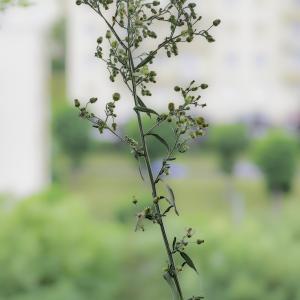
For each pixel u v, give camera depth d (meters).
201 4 48.97
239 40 50.28
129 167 40.19
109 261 8.14
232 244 7.94
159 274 8.14
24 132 18.44
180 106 1.99
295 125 51.00
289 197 33.59
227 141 39.09
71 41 48.03
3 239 7.86
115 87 45.31
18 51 18.22
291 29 51.19
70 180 39.28
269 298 7.84
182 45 48.25
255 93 50.72
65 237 8.06
